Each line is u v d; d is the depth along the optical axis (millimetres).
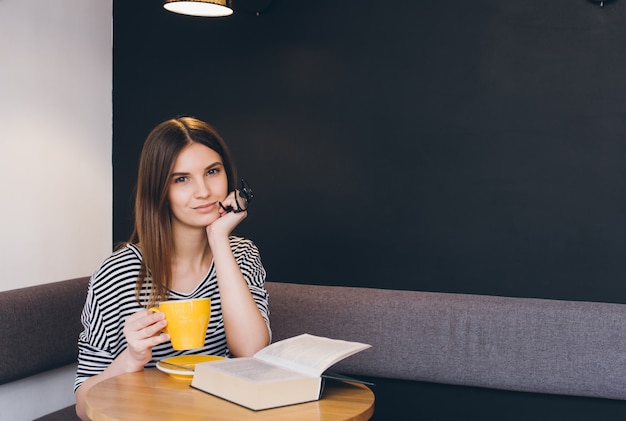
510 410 2588
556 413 2535
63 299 2715
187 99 3395
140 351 1610
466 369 2562
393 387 2730
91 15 3336
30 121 2979
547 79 2863
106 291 1909
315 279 3213
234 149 3322
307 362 1532
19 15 2906
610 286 2812
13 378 2473
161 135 1892
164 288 1908
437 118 3010
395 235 3082
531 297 2910
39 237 3029
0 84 2816
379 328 2666
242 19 3291
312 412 1381
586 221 2834
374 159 3104
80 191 3277
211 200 1888
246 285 1881
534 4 2871
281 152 3246
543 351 2484
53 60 3102
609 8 2777
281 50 3232
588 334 2451
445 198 3006
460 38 2971
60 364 2699
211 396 1491
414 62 3035
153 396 1483
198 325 1584
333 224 3174
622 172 2783
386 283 3100
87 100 3324
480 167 2959
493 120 2936
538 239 2893
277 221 3262
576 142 2836
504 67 2916
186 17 3381
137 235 2084
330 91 3160
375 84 3094
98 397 1472
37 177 3020
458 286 3000
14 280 2893
